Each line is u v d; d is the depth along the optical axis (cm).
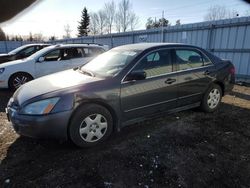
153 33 1237
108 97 318
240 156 299
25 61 655
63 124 287
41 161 279
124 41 1501
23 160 281
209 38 948
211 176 256
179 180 249
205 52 444
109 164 275
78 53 722
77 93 296
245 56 841
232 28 866
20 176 250
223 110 477
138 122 391
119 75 333
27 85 344
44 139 302
